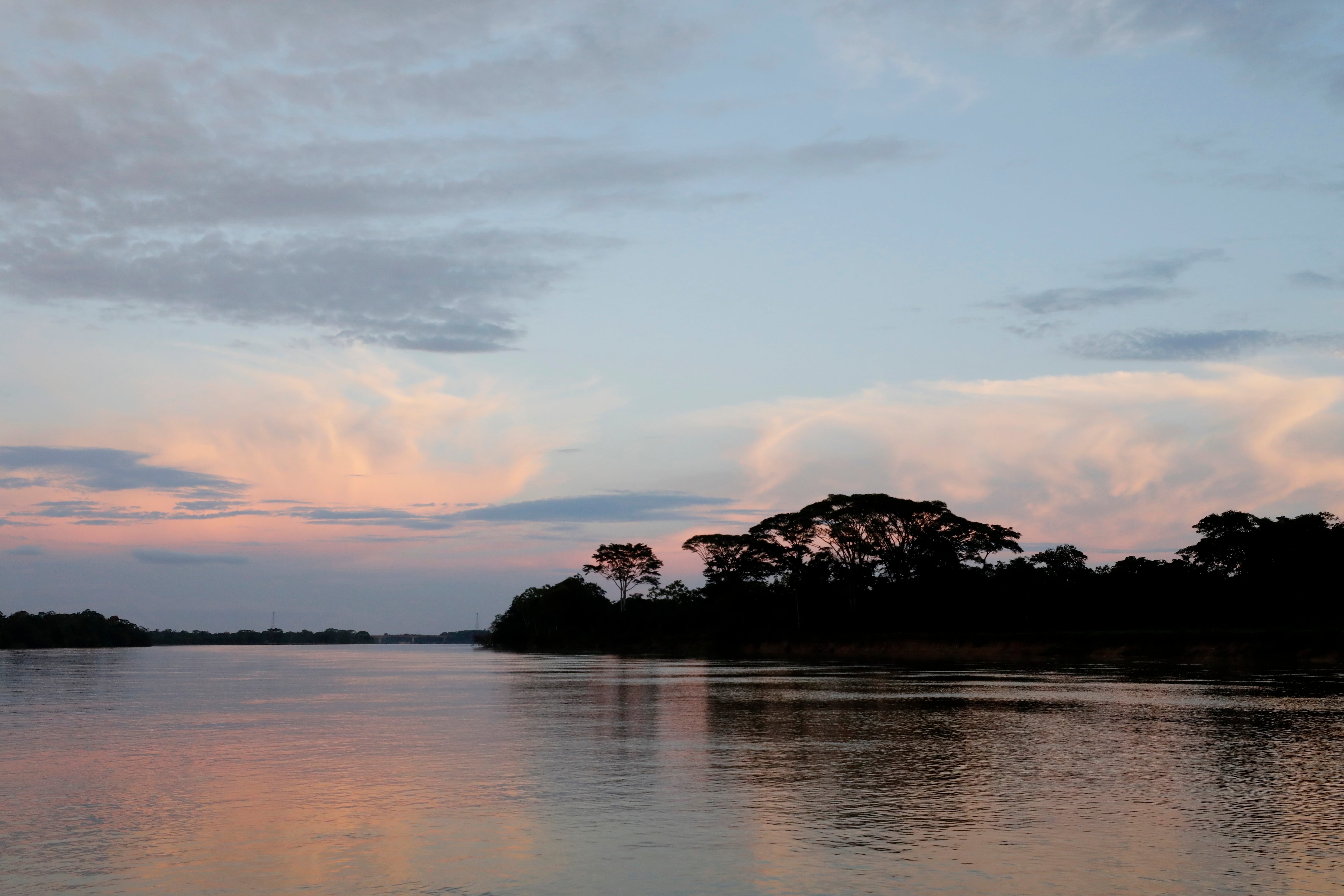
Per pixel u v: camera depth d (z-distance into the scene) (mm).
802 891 15938
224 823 21250
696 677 80125
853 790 24688
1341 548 128000
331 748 33875
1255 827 20109
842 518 142750
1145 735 35219
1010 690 58219
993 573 144500
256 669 120125
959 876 16656
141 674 103688
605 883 16453
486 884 16422
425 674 96812
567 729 39500
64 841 19656
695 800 23500
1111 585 136750
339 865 17672
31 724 43781
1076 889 15914
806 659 119438
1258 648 90000
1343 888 15891
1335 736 34906
